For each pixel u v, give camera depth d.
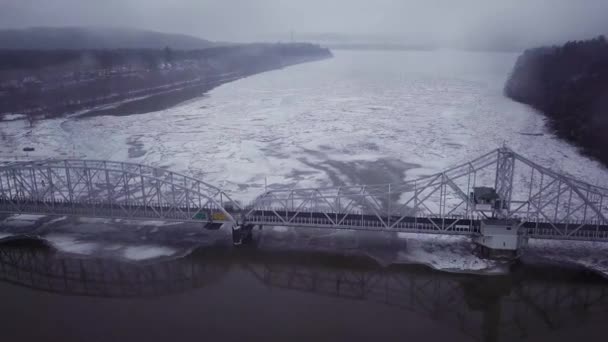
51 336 45.91
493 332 46.47
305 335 45.72
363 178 94.06
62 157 111.94
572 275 55.81
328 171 99.00
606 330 46.72
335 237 66.19
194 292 53.84
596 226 58.44
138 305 51.34
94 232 68.81
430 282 55.28
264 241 65.44
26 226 70.81
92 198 66.81
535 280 54.97
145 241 66.00
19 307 51.12
